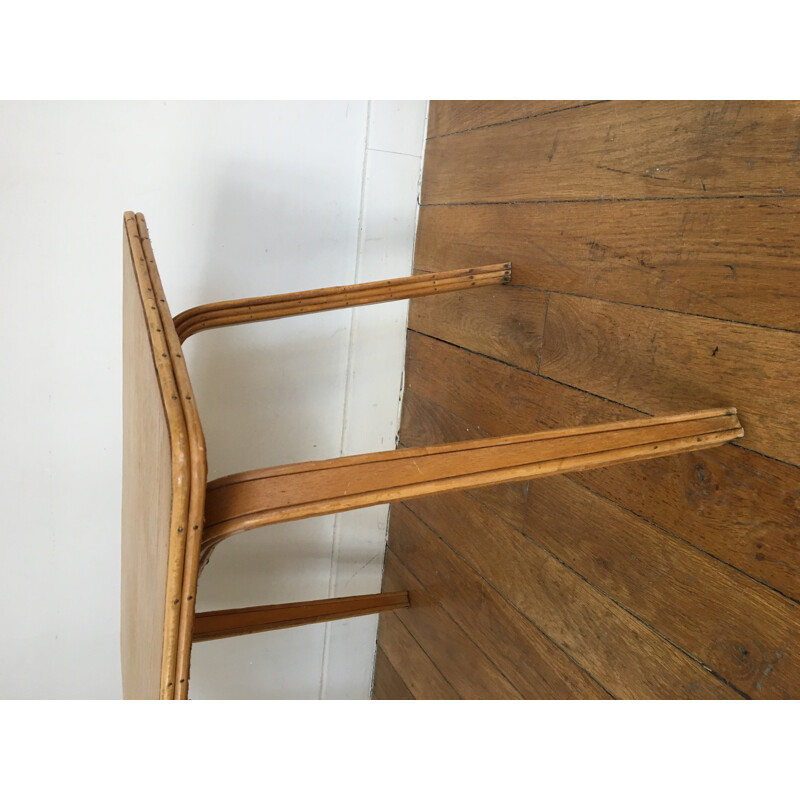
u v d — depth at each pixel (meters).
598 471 1.04
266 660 1.68
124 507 1.13
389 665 1.72
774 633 0.78
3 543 1.32
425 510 1.54
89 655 1.45
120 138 1.22
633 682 0.99
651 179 0.92
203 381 1.41
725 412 0.80
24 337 1.24
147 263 0.76
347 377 1.54
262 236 1.38
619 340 0.98
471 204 1.32
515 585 1.24
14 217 1.18
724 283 0.82
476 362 1.32
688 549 0.90
